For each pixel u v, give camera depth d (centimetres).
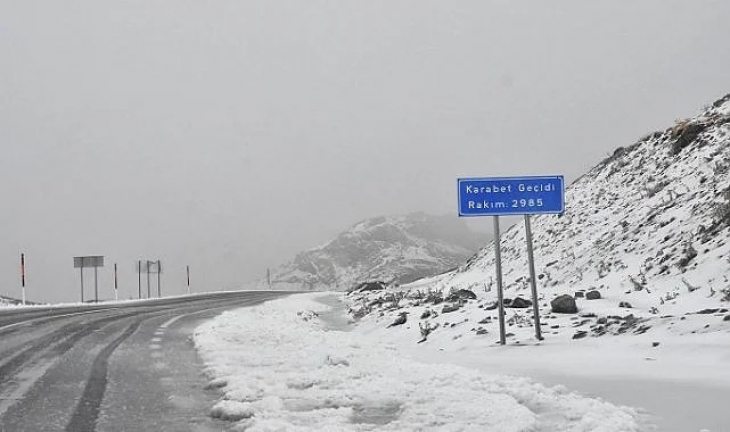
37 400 723
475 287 2688
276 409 652
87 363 1024
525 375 820
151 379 873
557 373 813
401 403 675
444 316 1639
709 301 1212
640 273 1616
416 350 1245
